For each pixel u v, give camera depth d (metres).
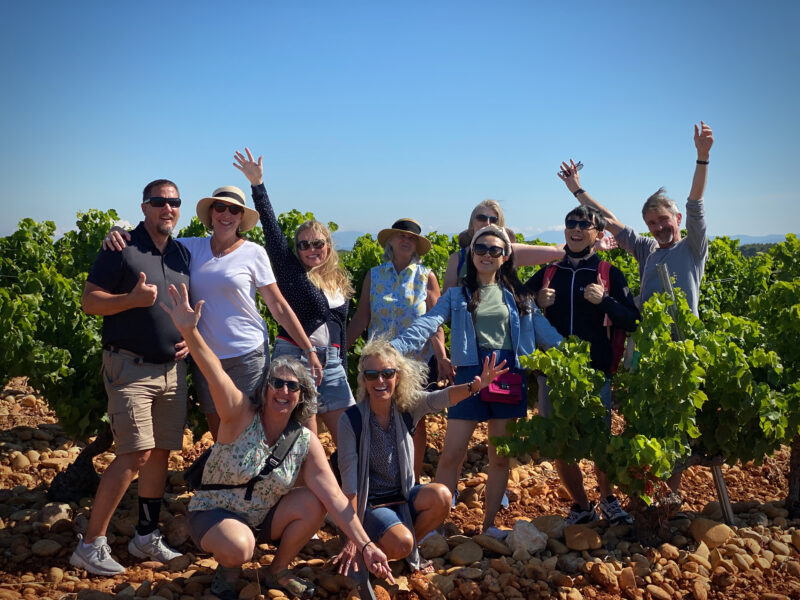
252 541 3.93
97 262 4.41
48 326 5.94
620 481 4.66
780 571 4.78
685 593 4.45
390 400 4.37
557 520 5.13
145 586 4.09
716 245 10.98
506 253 5.15
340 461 4.27
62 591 4.09
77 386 5.72
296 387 3.94
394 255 6.01
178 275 4.57
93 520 4.35
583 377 4.68
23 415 7.69
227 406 3.84
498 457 5.05
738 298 10.45
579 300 5.30
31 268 8.23
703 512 5.64
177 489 5.85
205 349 3.74
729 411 5.18
